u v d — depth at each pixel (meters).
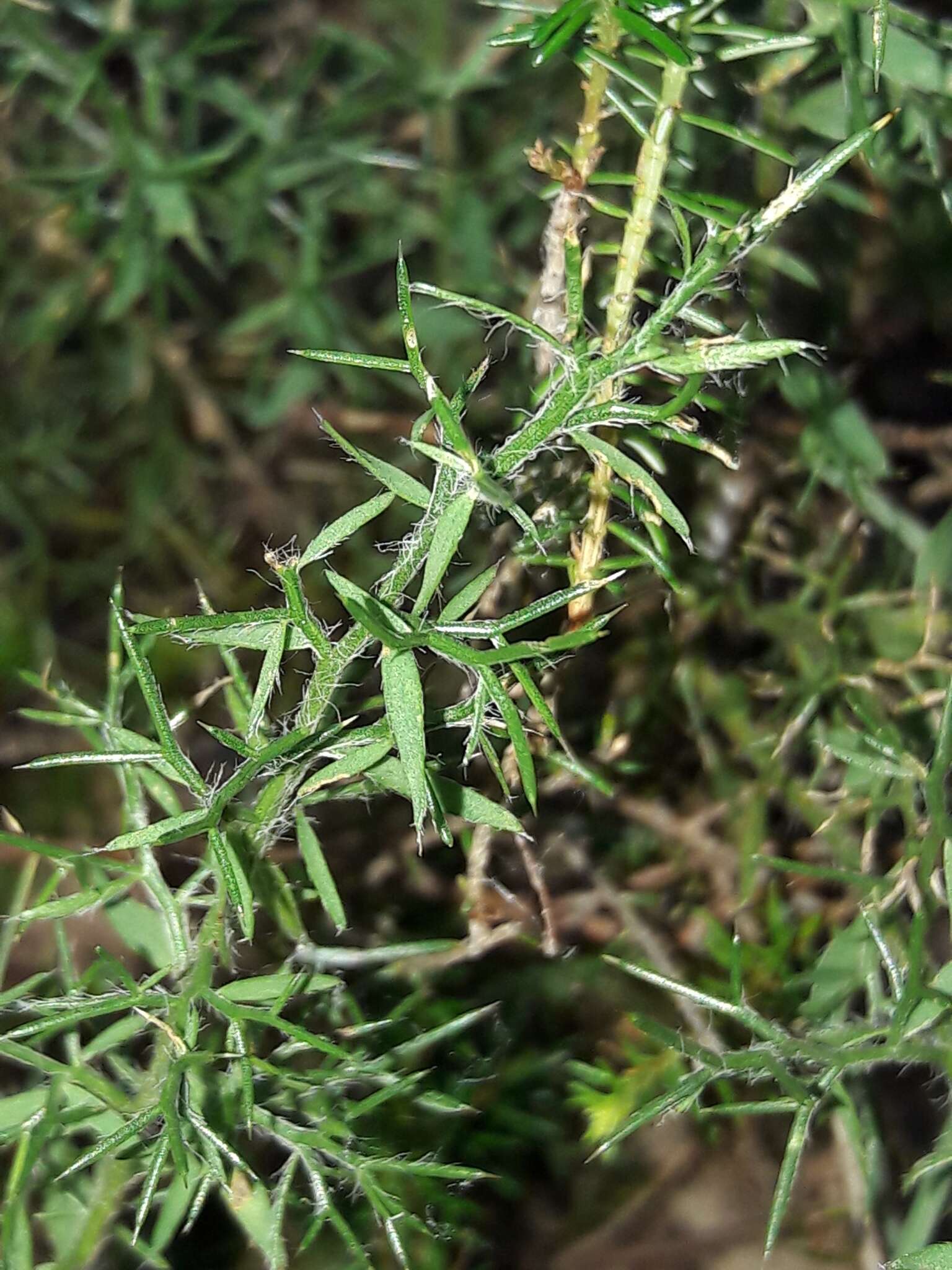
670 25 0.18
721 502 0.27
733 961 0.19
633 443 0.20
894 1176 0.24
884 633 0.26
